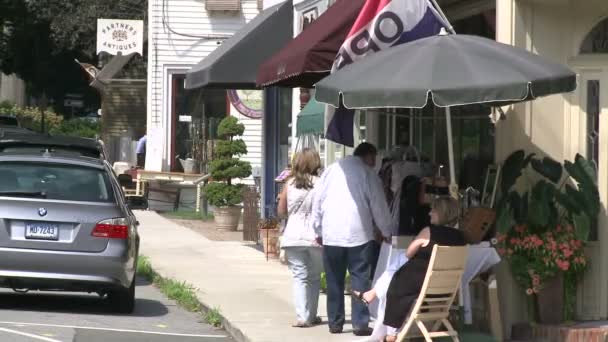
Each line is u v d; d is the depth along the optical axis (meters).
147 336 14.51
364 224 13.88
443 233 12.44
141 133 45.16
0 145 17.42
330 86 12.23
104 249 15.24
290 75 16.09
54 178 15.62
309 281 14.93
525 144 13.99
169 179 37.44
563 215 13.85
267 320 15.45
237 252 25.08
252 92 32.75
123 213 15.65
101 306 17.27
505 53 12.08
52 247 15.02
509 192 13.66
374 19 13.66
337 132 15.55
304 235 14.68
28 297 17.92
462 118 15.88
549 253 13.41
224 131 31.17
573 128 14.22
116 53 40.22
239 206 30.89
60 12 52.94
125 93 45.12
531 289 13.58
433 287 12.15
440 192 14.39
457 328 13.42
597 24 14.28
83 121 57.84
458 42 12.32
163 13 38.06
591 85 14.26
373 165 14.20
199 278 20.38
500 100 11.49
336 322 14.34
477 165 15.95
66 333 14.19
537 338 13.46
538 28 14.19
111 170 16.55
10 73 67.00
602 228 14.14
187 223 32.84
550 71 11.73
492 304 13.37
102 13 50.88
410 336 12.84
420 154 16.83
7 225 14.94
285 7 24.33
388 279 13.11
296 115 23.56
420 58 11.99
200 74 24.41
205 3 37.88
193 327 15.69
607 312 14.10
